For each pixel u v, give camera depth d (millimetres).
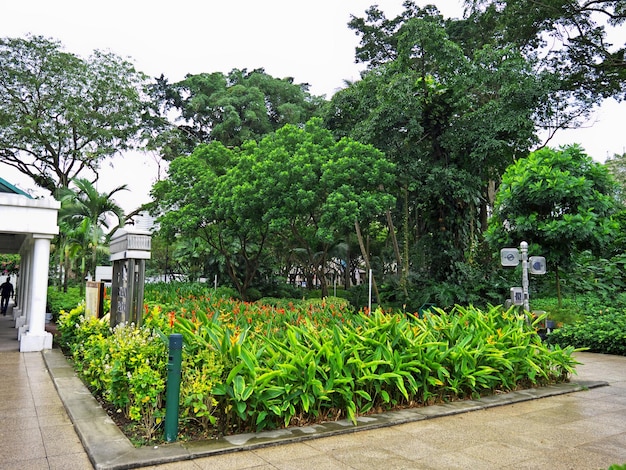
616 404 6398
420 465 4105
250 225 18062
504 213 12406
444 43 17188
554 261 11898
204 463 4055
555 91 17797
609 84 20266
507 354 6969
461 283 18297
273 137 18875
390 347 5887
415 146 18234
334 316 8812
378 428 5121
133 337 5512
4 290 21344
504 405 6250
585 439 4875
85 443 4422
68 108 26359
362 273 42156
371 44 27516
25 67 26250
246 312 9328
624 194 24297
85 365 7699
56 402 6246
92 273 19625
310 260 19859
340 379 5211
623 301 14492
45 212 10992
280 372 4859
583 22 19344
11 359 9680
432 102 18312
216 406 4777
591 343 11617
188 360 5047
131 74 29297
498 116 16828
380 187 18047
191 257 26188
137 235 6699
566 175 11234
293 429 4867
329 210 15430
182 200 20109
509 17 19578
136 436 4605
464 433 5016
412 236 24672
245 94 33875
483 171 19109
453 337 6957
